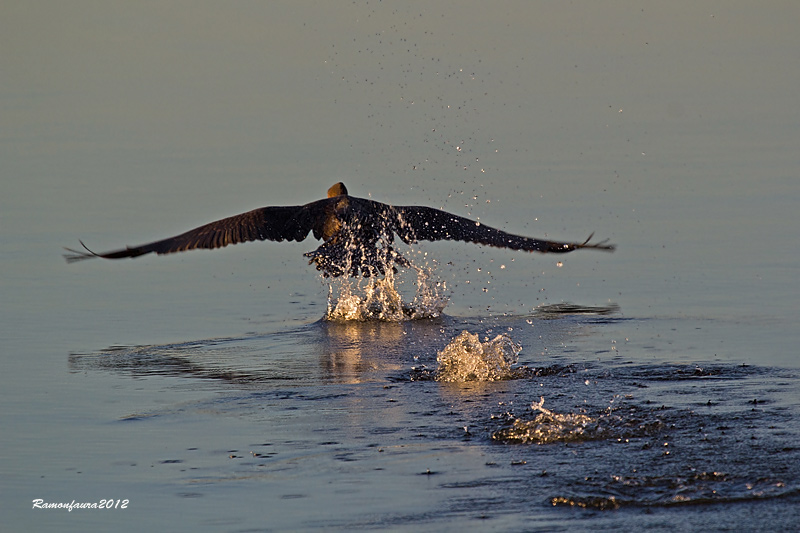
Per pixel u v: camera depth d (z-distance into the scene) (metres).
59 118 32.75
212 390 13.16
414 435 11.19
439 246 21.66
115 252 13.03
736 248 20.14
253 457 10.68
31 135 30.81
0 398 12.89
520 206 22.97
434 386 13.13
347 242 14.55
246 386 13.34
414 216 14.83
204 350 15.29
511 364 13.95
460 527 8.94
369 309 17.28
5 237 21.89
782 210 22.52
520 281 19.09
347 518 9.17
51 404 12.63
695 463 10.02
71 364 14.52
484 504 9.37
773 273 18.62
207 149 28.75
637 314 16.69
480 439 11.01
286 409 12.26
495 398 12.42
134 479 10.18
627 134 29.06
